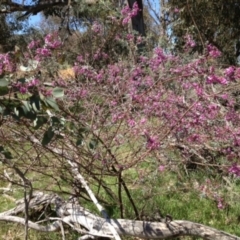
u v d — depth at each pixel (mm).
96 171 4129
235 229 3850
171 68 4227
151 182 4227
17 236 3885
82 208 3648
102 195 4379
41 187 4332
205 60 3633
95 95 4336
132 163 3498
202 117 3893
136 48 5539
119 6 6660
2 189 4848
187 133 4035
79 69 4844
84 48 5832
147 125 3762
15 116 2152
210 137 4074
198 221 4004
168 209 4145
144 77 4766
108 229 3318
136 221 3264
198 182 4430
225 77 3297
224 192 4320
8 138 3453
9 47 10008
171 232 3115
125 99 4793
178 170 4418
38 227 3748
